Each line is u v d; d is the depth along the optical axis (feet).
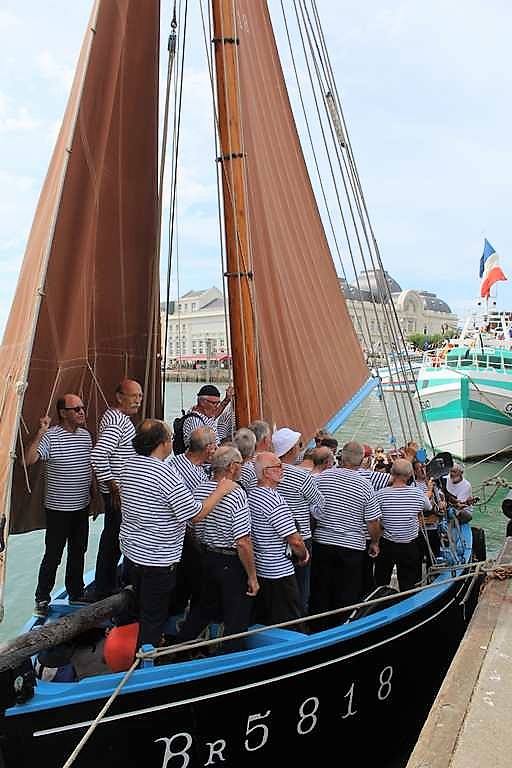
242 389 20.29
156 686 12.44
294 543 15.55
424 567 21.97
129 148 16.98
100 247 17.04
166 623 16.47
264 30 25.53
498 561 22.97
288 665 13.84
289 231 25.64
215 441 15.89
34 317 13.10
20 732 11.83
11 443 12.62
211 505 14.33
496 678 14.51
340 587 17.85
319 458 18.72
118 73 15.84
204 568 14.88
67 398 17.01
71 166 14.17
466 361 77.46
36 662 14.34
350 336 34.53
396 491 19.60
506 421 74.49
